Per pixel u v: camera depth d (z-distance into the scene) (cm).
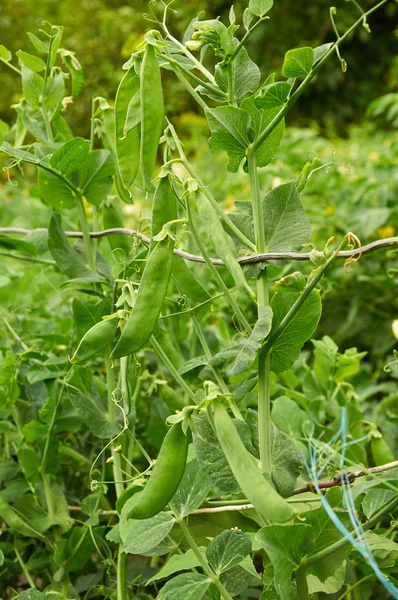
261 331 73
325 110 471
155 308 76
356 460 100
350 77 475
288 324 76
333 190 187
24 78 104
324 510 73
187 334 120
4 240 104
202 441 76
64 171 96
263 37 469
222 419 71
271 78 81
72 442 114
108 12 464
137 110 79
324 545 74
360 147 254
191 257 88
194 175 79
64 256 100
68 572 99
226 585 80
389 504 75
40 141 104
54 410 100
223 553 78
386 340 163
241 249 80
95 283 103
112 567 102
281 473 77
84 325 99
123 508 85
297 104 476
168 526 80
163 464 74
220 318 126
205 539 91
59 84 104
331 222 167
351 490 74
